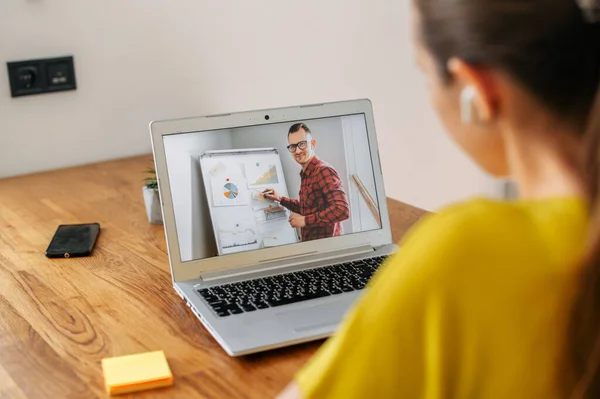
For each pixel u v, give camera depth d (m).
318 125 1.42
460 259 0.59
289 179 1.39
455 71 0.62
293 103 2.38
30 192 1.85
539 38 0.59
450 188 2.73
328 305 1.21
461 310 0.59
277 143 1.39
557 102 0.61
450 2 0.61
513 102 0.62
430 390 0.60
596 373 0.58
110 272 1.40
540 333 0.58
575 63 0.60
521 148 0.63
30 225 1.63
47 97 2.02
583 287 0.57
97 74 2.07
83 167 2.06
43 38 1.98
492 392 0.59
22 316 1.23
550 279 0.58
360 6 2.41
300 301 1.22
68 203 1.77
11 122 1.99
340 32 2.40
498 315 0.58
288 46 2.33
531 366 0.59
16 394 1.02
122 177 1.96
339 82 2.44
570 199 0.61
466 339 0.59
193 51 2.19
